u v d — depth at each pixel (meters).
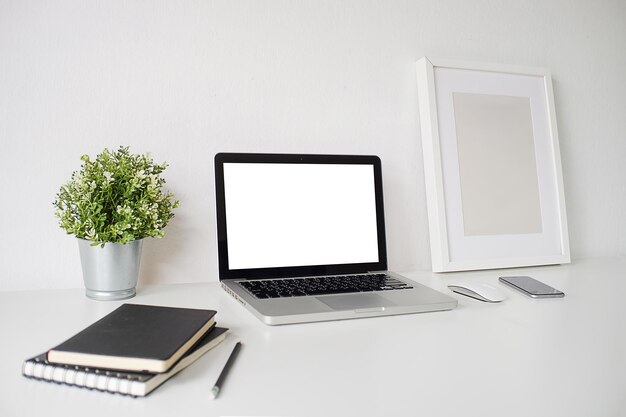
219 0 1.00
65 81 0.92
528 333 0.65
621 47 1.36
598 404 0.45
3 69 0.89
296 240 0.94
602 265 1.18
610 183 1.34
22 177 0.90
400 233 1.13
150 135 0.96
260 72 1.03
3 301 0.81
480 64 1.16
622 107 1.36
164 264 0.97
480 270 1.12
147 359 0.46
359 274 0.96
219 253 0.89
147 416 0.41
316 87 1.07
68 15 0.92
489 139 1.16
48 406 0.43
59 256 0.92
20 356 0.55
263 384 0.48
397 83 1.13
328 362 0.54
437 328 0.67
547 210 1.19
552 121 1.22
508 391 0.47
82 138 0.93
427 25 1.16
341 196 0.99
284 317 0.67
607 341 0.62
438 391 0.47
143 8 0.96
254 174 0.94
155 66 0.96
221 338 0.61
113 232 0.78
